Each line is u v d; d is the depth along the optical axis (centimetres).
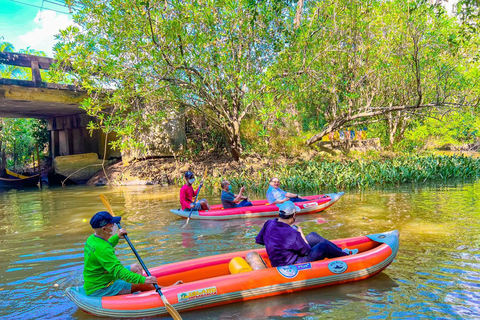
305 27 1348
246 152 1603
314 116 2258
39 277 448
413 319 311
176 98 1446
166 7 1204
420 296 354
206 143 1830
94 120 1975
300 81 1384
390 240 447
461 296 351
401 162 1470
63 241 620
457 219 657
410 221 654
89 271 353
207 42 1271
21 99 1467
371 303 344
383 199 906
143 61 1170
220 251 529
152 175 1593
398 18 1416
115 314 339
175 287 351
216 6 1258
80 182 1848
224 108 1525
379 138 2206
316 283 384
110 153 1959
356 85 1523
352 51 1469
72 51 1194
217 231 656
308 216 745
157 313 339
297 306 345
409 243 520
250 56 1417
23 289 412
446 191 997
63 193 1399
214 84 1402
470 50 1462
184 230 670
